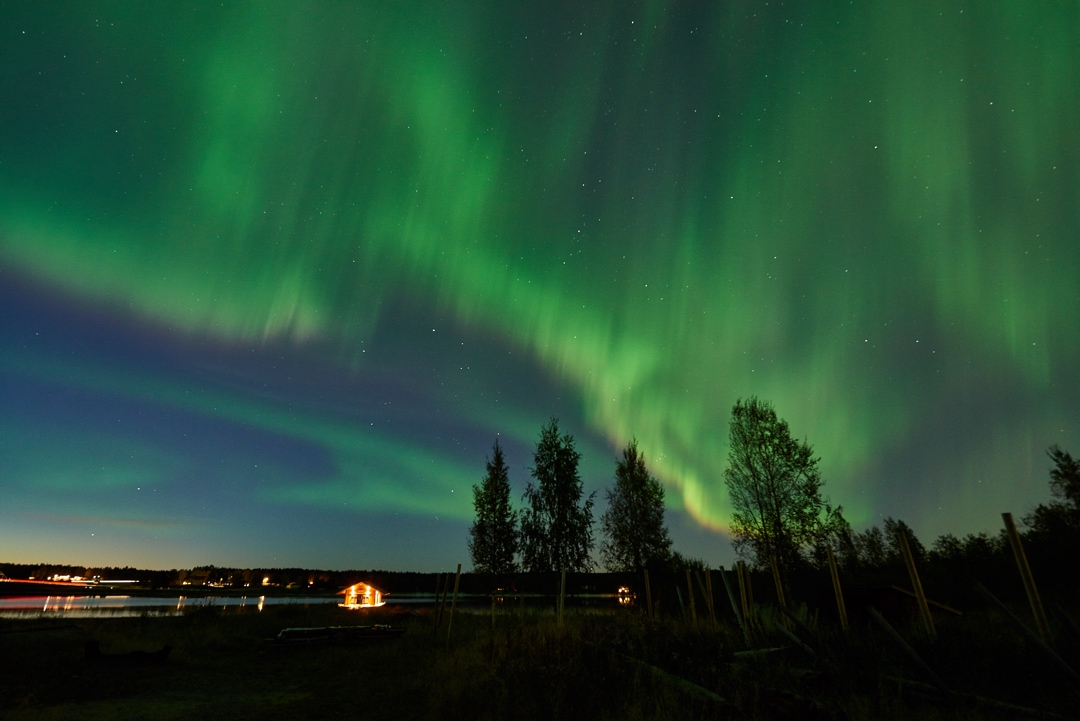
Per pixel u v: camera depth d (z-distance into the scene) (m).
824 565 19.00
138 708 8.51
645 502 25.97
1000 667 5.47
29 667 10.60
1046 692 4.98
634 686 6.74
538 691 7.06
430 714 7.29
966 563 20.23
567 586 25.05
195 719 7.97
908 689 5.57
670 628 10.04
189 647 14.88
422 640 15.73
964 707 4.96
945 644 6.22
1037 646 4.89
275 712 8.38
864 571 23.23
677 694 6.32
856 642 6.95
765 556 20.08
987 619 7.57
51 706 8.42
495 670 8.35
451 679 8.95
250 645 16.33
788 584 17.55
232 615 23.67
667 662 7.78
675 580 21.11
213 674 11.55
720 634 9.45
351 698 9.18
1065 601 12.20
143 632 16.28
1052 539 17.05
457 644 13.75
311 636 15.80
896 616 13.55
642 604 19.16
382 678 10.61
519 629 10.92
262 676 11.52
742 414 22.20
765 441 21.56
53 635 13.65
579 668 7.53
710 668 7.15
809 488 20.66
